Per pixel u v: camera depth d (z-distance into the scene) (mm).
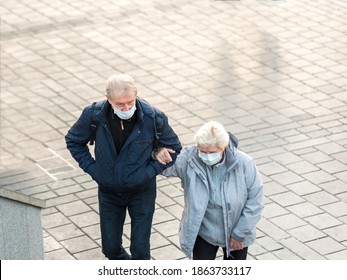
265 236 16781
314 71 24500
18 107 23531
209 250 13852
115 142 13539
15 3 31047
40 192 19062
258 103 22812
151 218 14344
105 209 14219
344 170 19188
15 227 13891
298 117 21891
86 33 28125
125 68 25438
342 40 26516
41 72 25547
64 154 20859
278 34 27188
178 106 22891
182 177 13586
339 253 16188
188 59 25766
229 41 26891
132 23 28750
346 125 21328
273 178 18984
